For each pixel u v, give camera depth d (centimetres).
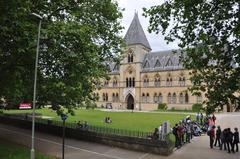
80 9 3061
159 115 6631
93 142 3169
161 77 10106
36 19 2517
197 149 2897
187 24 1938
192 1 1848
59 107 2762
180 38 1988
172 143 2788
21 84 2552
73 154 2628
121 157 2534
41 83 2653
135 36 10688
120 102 10919
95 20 3462
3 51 2456
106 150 2803
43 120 4266
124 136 2895
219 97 1883
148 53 10825
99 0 3425
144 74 10475
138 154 2655
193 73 2070
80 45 2627
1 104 2958
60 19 2767
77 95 2708
